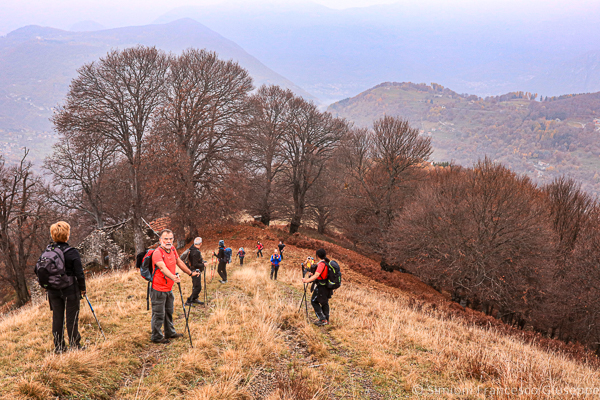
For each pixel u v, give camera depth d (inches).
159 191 981.2
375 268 1046.4
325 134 1571.1
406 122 1239.5
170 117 1028.5
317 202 1617.9
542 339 450.9
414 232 1007.6
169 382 179.8
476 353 265.0
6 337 243.4
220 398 168.6
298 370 211.5
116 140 1050.7
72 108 964.6
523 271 872.3
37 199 1068.5
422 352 267.1
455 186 1052.5
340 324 311.3
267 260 813.2
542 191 1255.5
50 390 154.6
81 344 215.2
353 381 206.4
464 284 935.0
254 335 255.0
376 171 1348.4
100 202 1364.4
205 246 1016.9
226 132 1107.9
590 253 870.4
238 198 1085.1
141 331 249.4
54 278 185.8
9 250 965.2
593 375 299.6
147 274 227.6
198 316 304.3
